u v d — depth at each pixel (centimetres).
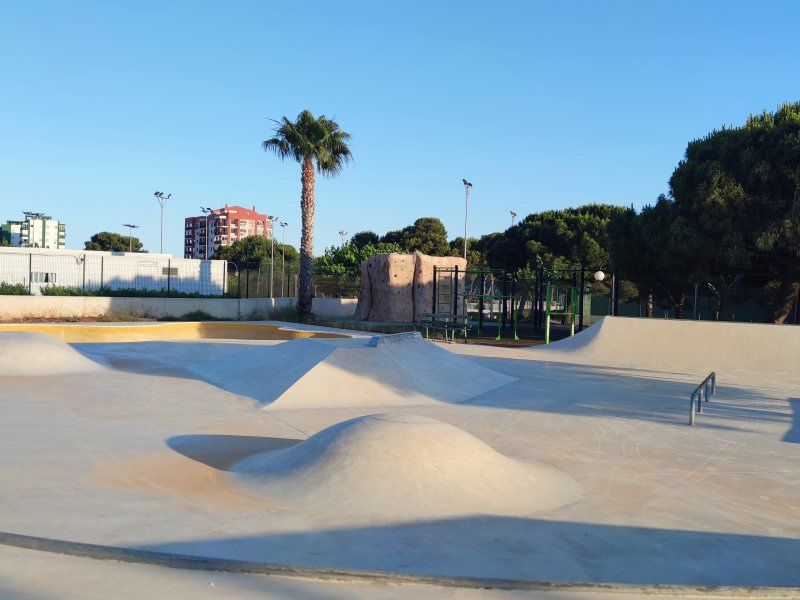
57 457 732
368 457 634
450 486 607
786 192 2211
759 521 589
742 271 2383
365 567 452
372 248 4397
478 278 3562
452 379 1359
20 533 491
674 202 2508
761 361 1830
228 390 1245
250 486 639
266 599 403
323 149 2872
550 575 452
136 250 9544
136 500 591
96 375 1350
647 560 487
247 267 3444
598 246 4209
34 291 2888
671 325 2014
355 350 1300
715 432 981
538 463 767
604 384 1455
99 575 430
